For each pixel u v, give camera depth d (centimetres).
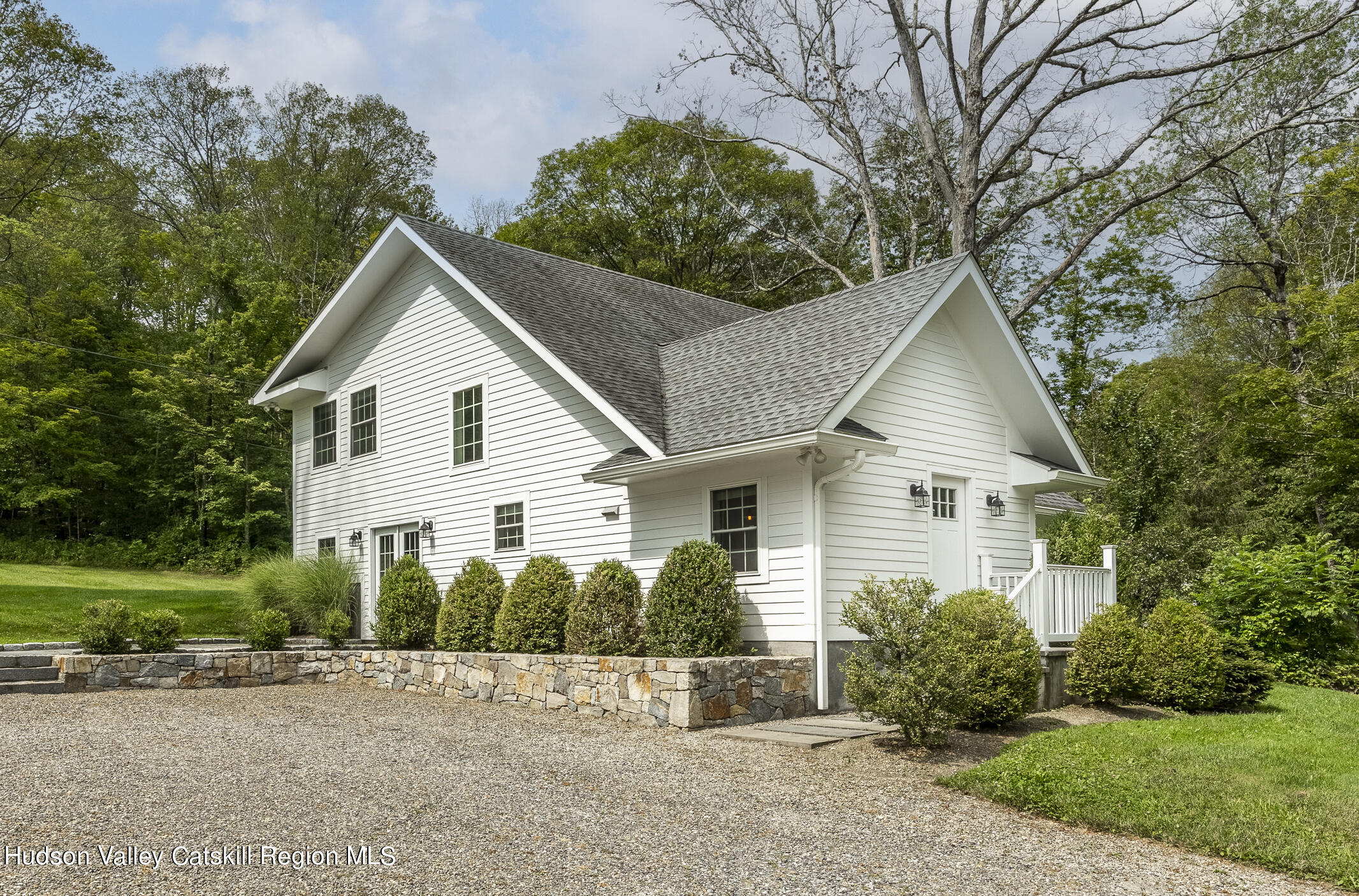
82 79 3106
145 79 4066
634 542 1321
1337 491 2383
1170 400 3225
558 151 3794
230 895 470
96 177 3684
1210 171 2816
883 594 921
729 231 3669
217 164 4212
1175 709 1170
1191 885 537
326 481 2009
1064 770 763
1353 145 2445
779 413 1122
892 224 3291
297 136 4109
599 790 713
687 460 1139
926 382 1327
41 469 3145
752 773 784
